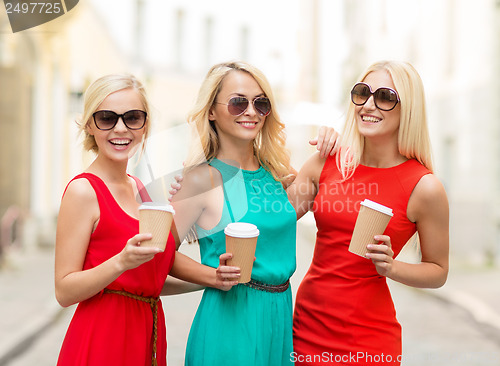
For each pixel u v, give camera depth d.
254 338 3.70
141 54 34.88
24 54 17.58
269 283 3.79
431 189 3.83
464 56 19.55
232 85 3.86
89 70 22.70
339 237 4.01
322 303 4.03
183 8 37.12
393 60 3.95
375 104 3.84
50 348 8.40
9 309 10.11
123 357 3.45
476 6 18.58
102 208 3.44
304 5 42.62
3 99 17.33
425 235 3.93
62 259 3.38
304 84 42.47
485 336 9.24
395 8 26.00
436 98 21.86
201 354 3.76
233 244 3.46
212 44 39.12
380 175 3.97
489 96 17.91
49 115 19.77
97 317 3.43
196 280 3.77
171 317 10.02
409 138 3.89
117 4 30.33
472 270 16.20
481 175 18.36
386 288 4.07
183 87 36.62
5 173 17.42
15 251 16.36
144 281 3.51
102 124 3.51
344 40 35.31
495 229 17.67
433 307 11.73
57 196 20.44
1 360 7.39
